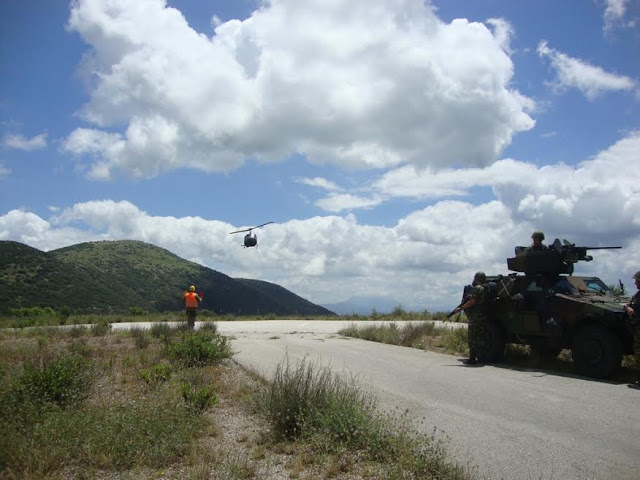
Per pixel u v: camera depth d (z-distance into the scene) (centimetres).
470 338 1088
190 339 1098
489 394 779
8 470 475
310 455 532
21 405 620
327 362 1070
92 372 841
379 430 543
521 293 1054
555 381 879
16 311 4100
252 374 931
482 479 462
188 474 488
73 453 532
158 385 824
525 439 569
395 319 2577
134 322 2705
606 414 667
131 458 528
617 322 896
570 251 1013
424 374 944
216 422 664
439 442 511
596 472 480
